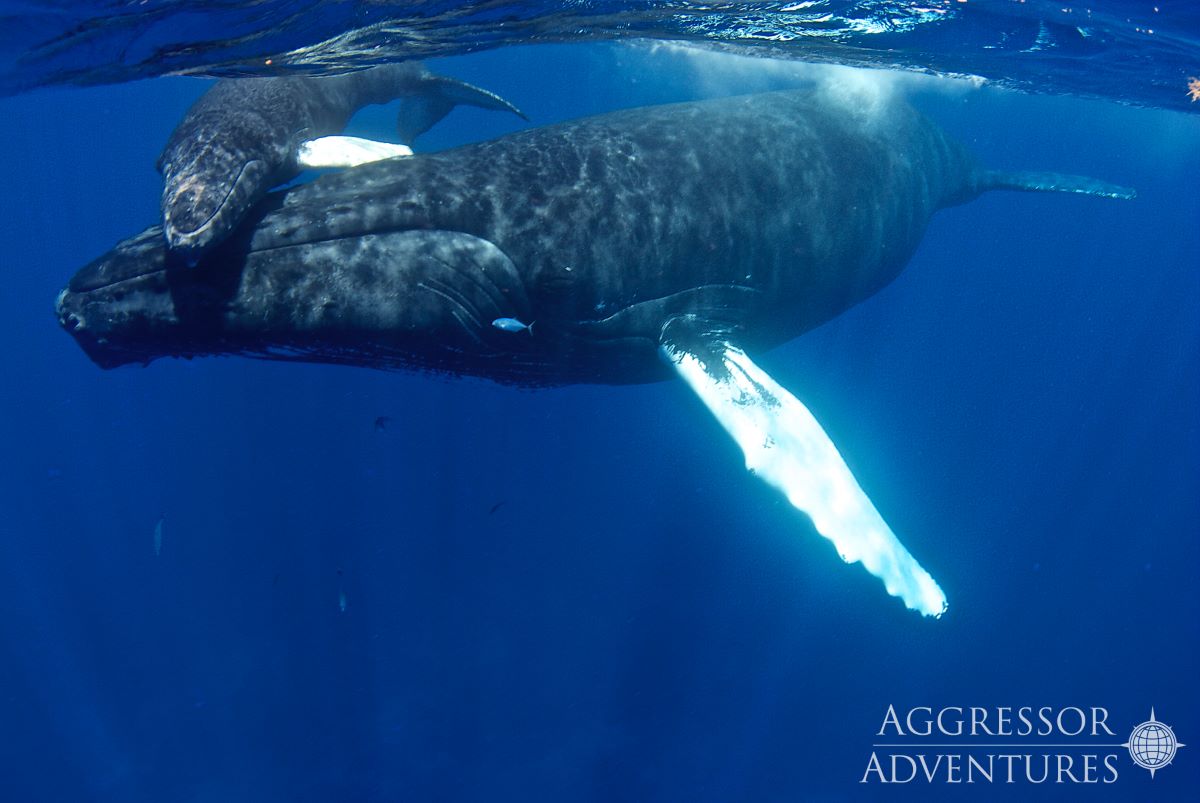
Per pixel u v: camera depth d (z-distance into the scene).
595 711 13.59
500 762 12.80
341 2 7.85
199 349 6.38
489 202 7.05
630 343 8.19
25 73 10.95
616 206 7.56
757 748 12.98
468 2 8.57
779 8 10.04
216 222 5.86
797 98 9.72
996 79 14.63
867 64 12.95
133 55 9.40
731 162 8.40
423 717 13.57
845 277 9.95
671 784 12.49
